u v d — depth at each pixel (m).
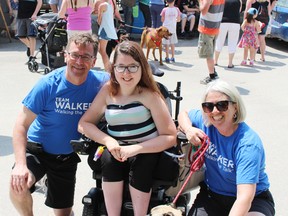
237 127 2.92
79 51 3.17
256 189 2.97
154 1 11.25
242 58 10.57
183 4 12.80
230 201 3.01
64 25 8.00
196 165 2.96
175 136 3.09
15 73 8.66
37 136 3.41
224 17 9.36
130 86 3.04
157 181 3.05
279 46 12.22
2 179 4.59
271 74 9.23
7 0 11.77
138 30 12.29
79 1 7.53
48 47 8.17
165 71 9.15
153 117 3.08
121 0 12.09
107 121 3.13
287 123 6.36
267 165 5.04
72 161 3.57
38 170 3.35
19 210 3.28
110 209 3.01
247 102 7.26
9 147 5.32
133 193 2.99
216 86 2.87
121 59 2.98
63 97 3.30
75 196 4.32
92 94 3.33
